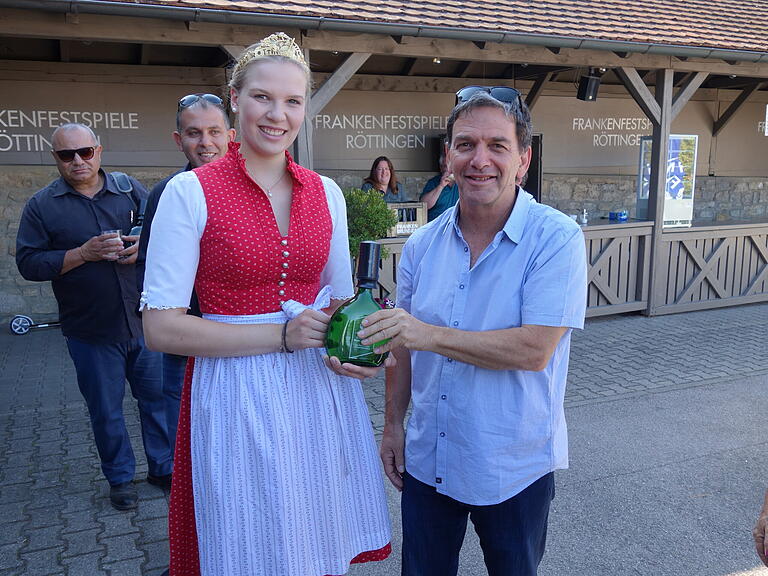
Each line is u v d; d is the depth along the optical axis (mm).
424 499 1955
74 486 3822
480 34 6289
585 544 3240
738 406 5121
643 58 7461
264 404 1687
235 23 5422
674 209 8141
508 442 1792
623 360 6359
